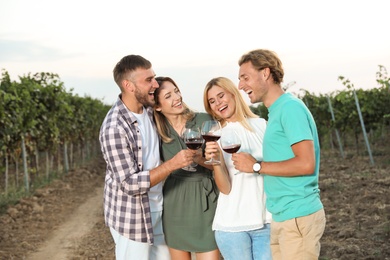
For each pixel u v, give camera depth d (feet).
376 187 33.91
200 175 13.82
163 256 14.28
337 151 61.67
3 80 42.63
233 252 12.76
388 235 21.66
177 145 13.94
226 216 12.78
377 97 51.37
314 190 10.90
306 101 62.18
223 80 13.21
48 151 53.36
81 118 65.00
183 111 13.98
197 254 14.17
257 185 12.78
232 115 13.33
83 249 25.02
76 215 34.32
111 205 13.21
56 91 49.70
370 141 64.85
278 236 11.27
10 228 28.91
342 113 53.52
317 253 10.91
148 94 12.90
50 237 27.94
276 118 10.90
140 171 12.94
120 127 12.64
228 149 11.94
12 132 38.73
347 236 22.43
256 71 11.14
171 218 13.84
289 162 10.52
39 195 40.45
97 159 79.05
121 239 13.35
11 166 57.93
